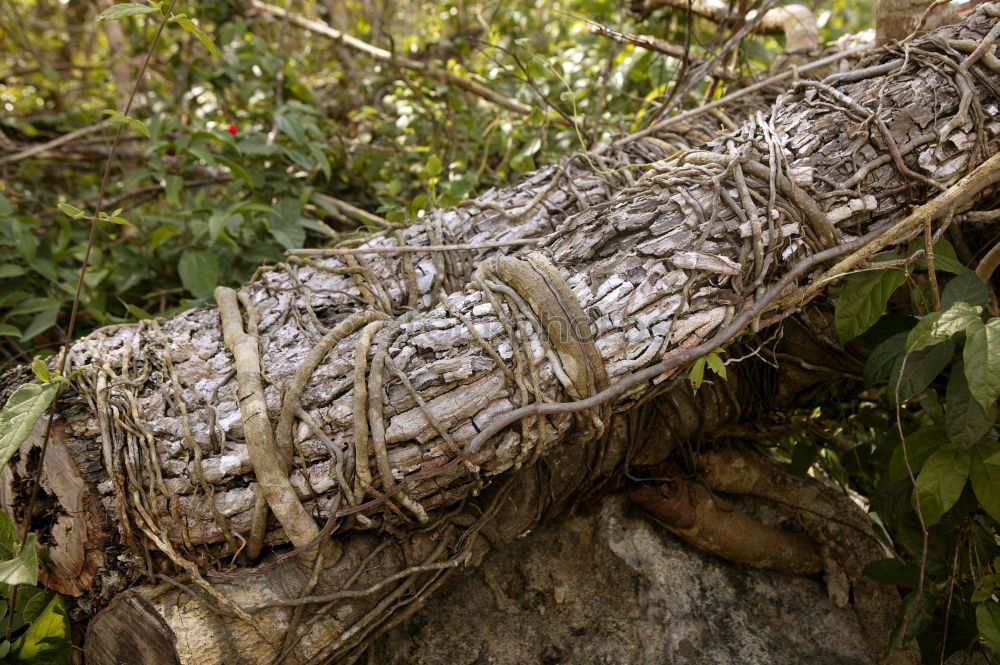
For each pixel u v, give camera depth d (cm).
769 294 160
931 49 174
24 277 227
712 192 166
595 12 322
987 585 166
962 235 185
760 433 203
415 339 158
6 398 172
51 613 158
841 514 202
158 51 349
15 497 164
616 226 167
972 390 148
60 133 337
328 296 178
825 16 251
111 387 162
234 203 247
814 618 193
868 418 198
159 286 253
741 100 212
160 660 155
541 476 178
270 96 291
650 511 190
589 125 249
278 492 153
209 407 159
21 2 419
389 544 163
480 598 189
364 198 291
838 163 167
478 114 292
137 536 157
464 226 188
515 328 158
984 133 166
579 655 183
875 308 164
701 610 188
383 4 379
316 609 159
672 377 166
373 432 154
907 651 190
